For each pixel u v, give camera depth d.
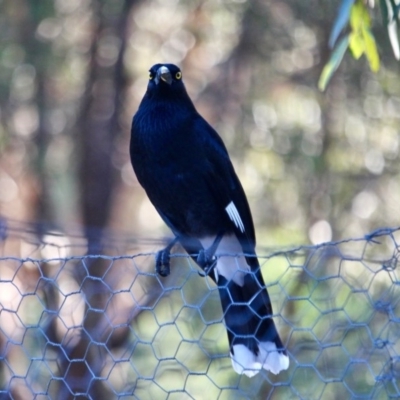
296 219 14.67
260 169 14.94
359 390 7.95
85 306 10.88
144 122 8.62
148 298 11.84
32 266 12.97
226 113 15.46
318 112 14.95
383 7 8.21
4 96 15.48
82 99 16.16
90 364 11.60
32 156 15.93
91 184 16.25
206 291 12.00
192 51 16.20
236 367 7.23
